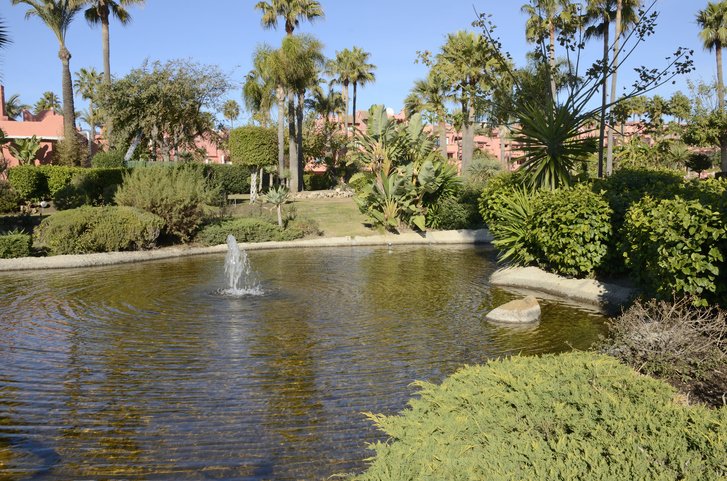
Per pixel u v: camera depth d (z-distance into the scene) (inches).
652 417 127.7
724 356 207.8
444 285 465.7
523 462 113.7
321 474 150.7
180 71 1191.6
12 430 180.7
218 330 312.2
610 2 1058.1
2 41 503.5
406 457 116.2
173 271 543.2
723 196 268.8
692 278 253.9
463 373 174.1
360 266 579.5
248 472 152.2
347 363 252.5
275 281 482.0
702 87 1521.9
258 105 1558.8
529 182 551.2
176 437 174.9
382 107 868.0
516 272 488.4
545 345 284.0
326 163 1898.4
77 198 872.3
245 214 901.8
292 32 1429.6
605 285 406.6
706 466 107.1
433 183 865.5
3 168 1183.6
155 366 247.8
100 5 1299.2
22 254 592.4
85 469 154.3
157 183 725.3
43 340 291.4
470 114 876.0
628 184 505.7
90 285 459.5
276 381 227.6
